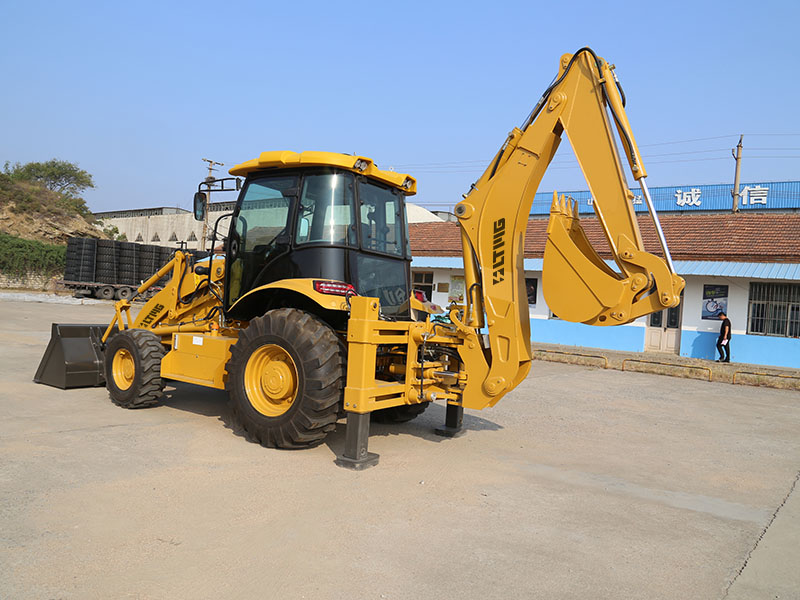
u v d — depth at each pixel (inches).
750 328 634.2
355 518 146.2
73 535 126.7
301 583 112.7
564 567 126.7
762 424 306.3
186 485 161.5
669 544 143.0
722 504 175.5
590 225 799.1
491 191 207.2
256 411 203.2
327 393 191.8
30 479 158.6
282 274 216.7
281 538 131.9
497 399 204.7
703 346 655.8
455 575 119.8
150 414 246.5
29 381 302.4
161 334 271.7
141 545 124.3
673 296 174.4
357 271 216.5
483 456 212.7
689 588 120.6
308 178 215.5
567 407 324.8
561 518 155.9
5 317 639.1
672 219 768.3
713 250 647.1
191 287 266.4
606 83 184.9
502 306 201.8
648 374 500.4
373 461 191.9
